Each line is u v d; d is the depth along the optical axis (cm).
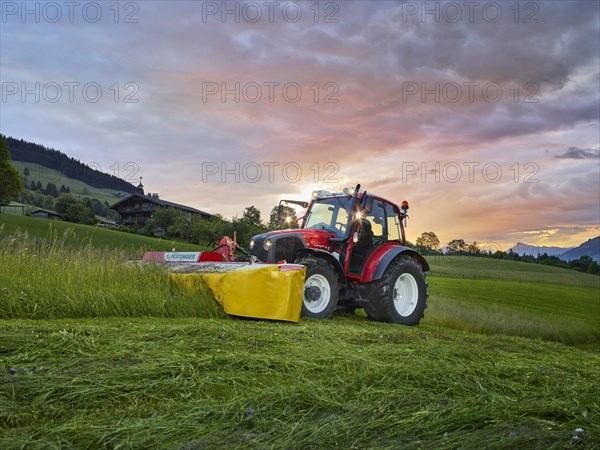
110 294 609
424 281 848
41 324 462
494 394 295
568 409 258
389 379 311
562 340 1316
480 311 1348
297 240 758
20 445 198
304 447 198
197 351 370
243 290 620
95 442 207
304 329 532
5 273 616
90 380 279
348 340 482
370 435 212
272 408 251
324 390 286
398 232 886
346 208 801
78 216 7131
